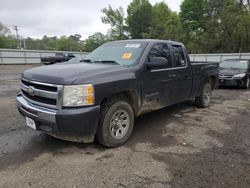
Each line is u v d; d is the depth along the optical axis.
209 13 46.75
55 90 3.12
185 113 5.75
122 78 3.57
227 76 10.18
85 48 77.69
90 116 3.14
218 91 9.74
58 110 3.07
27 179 2.76
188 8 49.00
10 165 3.07
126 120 3.79
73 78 3.12
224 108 6.42
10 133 4.20
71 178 2.79
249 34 34.81
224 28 37.75
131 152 3.51
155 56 4.38
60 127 3.07
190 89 5.48
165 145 3.79
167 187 2.65
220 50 38.94
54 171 2.94
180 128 4.62
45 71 3.48
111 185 2.67
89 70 3.43
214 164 3.18
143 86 3.99
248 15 35.84
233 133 4.39
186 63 5.26
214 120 5.21
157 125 4.78
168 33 48.28
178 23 51.66
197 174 2.92
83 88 3.11
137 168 3.04
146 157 3.35
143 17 55.53
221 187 2.67
